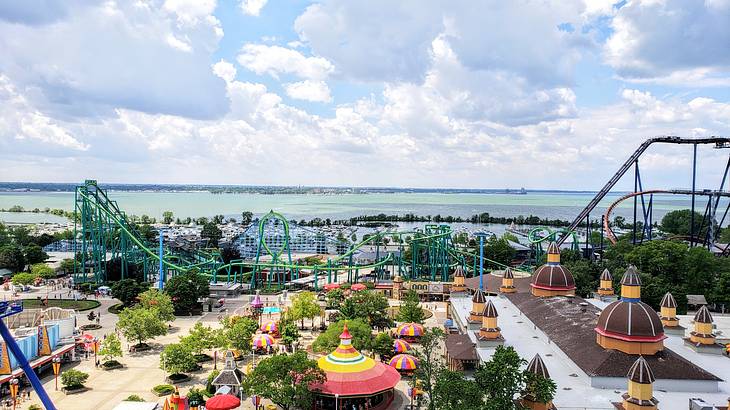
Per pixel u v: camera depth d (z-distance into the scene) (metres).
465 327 139.25
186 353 118.94
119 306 193.00
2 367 111.00
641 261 193.50
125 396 109.44
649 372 78.69
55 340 130.88
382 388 102.00
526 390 78.75
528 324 136.50
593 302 159.38
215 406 91.94
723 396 88.88
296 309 164.75
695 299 181.50
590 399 86.56
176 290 185.00
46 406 74.50
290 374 95.75
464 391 74.25
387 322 162.25
